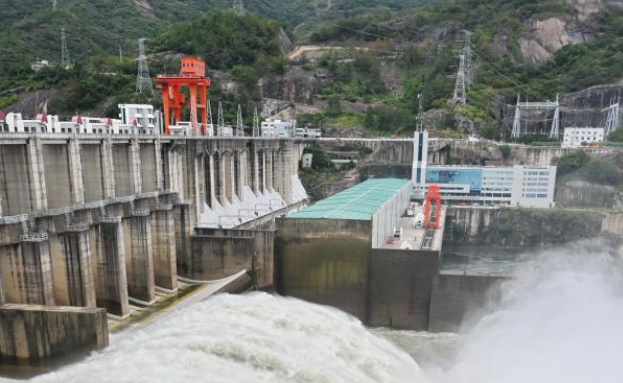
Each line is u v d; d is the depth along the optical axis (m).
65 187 50.91
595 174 127.88
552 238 113.75
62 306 42.69
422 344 56.56
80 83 156.62
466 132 165.25
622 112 166.12
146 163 65.88
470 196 123.88
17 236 41.16
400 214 98.25
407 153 143.38
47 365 39.22
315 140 136.50
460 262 100.94
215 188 83.06
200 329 43.09
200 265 65.69
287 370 37.56
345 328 51.12
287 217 65.88
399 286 63.38
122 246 50.28
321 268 65.31
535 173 121.00
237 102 171.00
